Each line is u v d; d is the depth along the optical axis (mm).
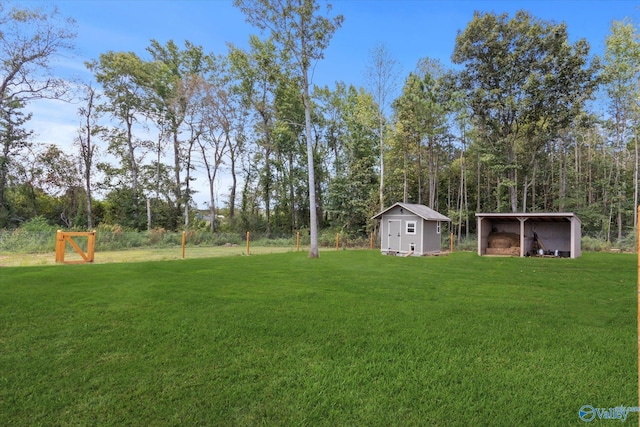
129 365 3658
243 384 3264
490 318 5512
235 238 26406
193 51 30500
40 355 3906
